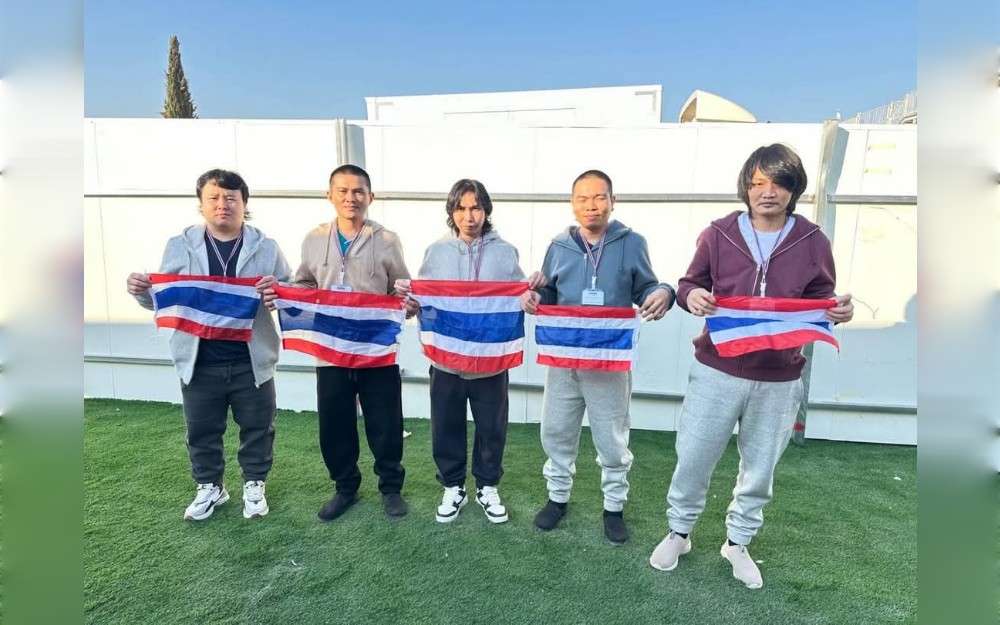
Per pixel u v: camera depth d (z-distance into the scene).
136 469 3.43
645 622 2.13
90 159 4.42
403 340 4.56
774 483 3.43
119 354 4.73
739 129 3.92
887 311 3.98
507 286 2.63
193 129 4.33
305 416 4.54
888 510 3.08
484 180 4.20
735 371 2.17
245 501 2.86
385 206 4.31
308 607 2.19
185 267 2.62
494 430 2.76
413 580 2.36
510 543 2.65
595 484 3.34
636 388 4.38
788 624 2.14
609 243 2.49
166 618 2.12
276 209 4.37
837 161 3.85
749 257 2.16
